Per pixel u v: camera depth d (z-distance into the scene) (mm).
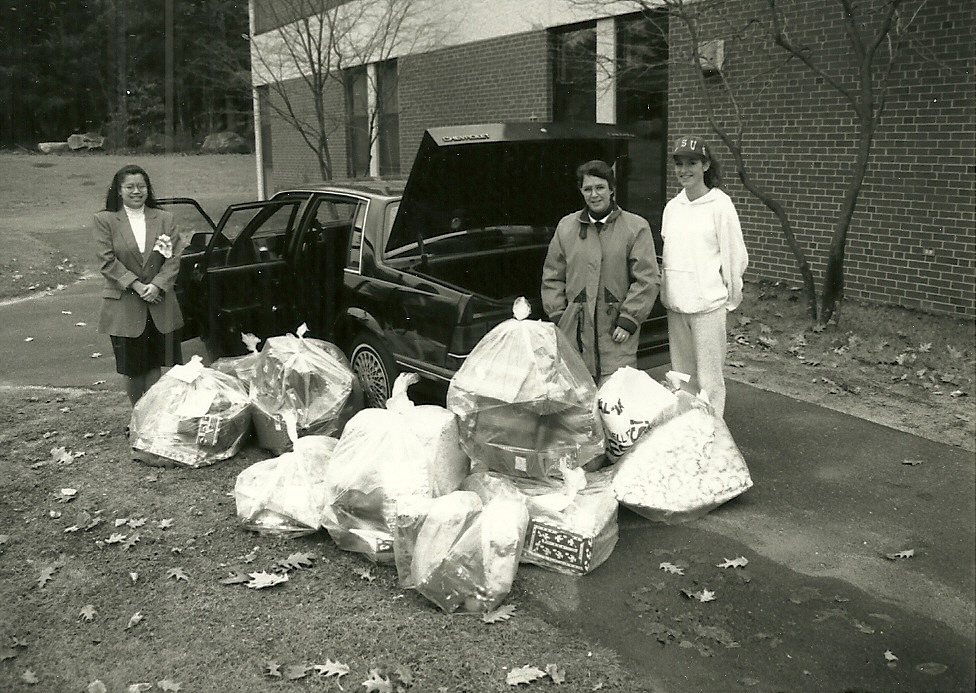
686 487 4652
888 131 8227
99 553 4496
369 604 3943
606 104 11031
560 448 4395
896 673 3422
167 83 28234
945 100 7742
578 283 4910
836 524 4602
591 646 3602
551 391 4328
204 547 4520
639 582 4082
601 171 4762
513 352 4457
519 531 3988
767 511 4766
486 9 12992
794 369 7168
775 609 3857
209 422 5512
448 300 5488
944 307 7984
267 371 5715
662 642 3627
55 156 29734
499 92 12992
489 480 4426
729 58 9555
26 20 27406
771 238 9492
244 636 3723
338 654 3570
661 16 10383
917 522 4598
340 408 5633
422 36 14242
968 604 3873
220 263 7312
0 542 4617
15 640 3738
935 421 5941
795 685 3355
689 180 5012
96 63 28188
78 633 3803
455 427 4555
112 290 5914
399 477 4277
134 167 5883
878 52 8188
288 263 6863
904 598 3926
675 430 4746
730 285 5152
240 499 4684
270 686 3385
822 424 5957
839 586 4023
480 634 3688
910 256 8203
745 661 3504
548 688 3336
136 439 5582
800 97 8945
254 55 18516
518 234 6656
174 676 3465
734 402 6445
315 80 14531
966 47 7543
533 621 3785
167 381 5711
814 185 8945
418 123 14945
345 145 17531
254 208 7133
